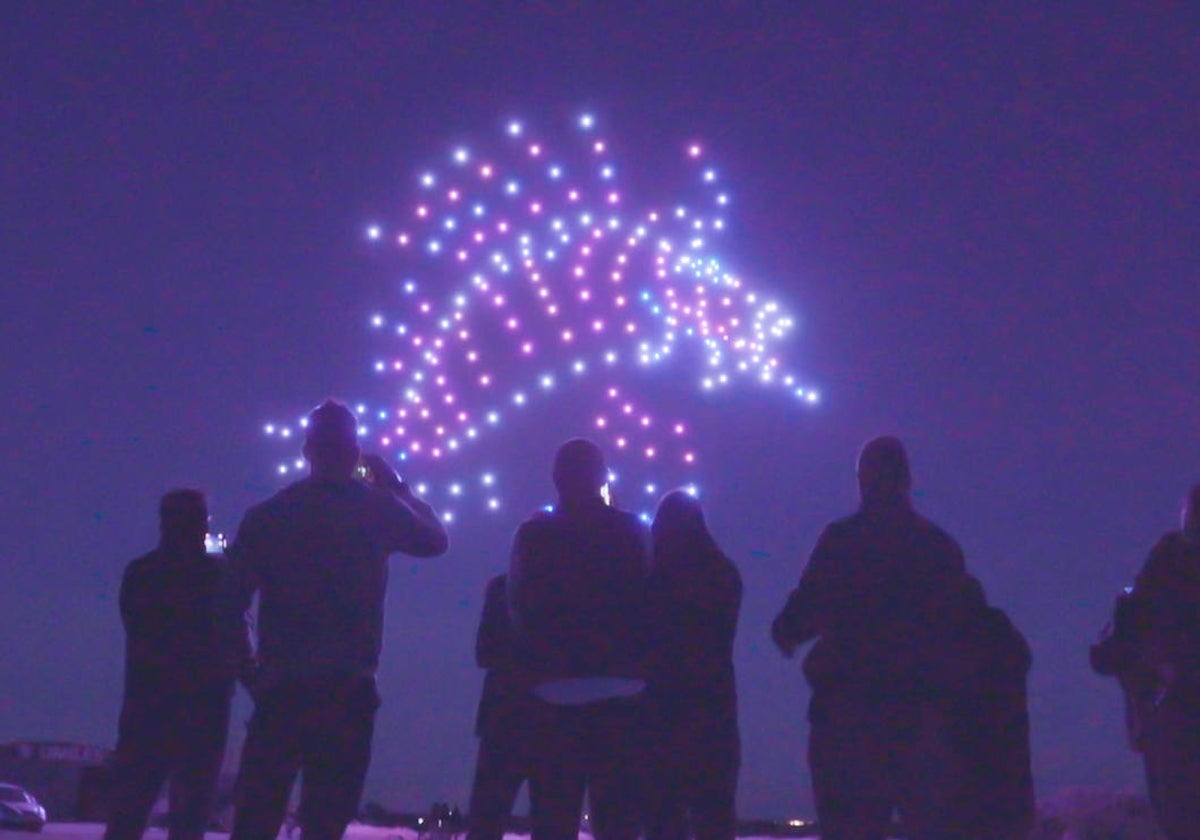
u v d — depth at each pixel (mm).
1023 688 5961
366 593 4906
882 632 4965
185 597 6059
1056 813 8336
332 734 4766
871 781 4914
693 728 5789
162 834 12000
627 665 5000
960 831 5848
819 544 5160
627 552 5074
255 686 4867
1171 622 5348
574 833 4992
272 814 4773
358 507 4988
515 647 5227
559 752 4953
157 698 6020
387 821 14227
